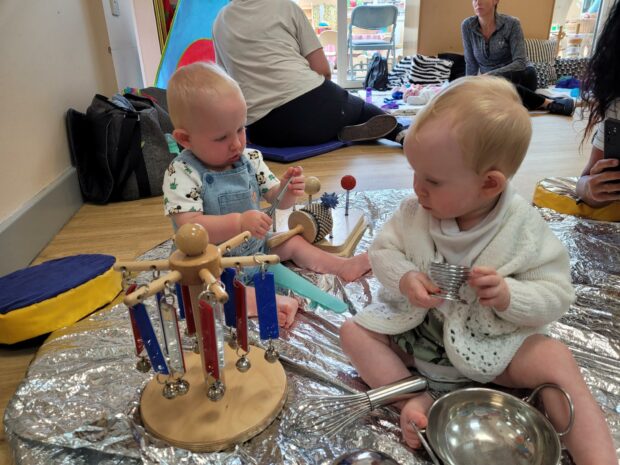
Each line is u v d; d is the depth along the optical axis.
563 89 3.96
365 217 1.41
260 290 0.59
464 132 0.58
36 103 1.48
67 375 0.76
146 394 0.70
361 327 0.73
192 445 0.62
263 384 0.71
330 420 0.66
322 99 2.37
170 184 0.95
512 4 4.34
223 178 0.98
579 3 4.77
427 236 0.69
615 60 1.19
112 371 0.77
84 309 0.95
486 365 0.64
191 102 0.88
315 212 1.16
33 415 0.68
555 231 1.23
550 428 0.56
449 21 4.25
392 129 2.50
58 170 1.61
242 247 0.96
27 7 1.46
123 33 2.51
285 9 2.37
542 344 0.64
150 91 2.39
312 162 2.23
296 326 0.89
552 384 0.60
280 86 2.33
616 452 0.58
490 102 0.60
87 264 1.02
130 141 1.73
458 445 0.59
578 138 2.59
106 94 2.21
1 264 1.13
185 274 0.55
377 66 4.28
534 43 4.30
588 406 0.58
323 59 2.54
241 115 0.93
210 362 0.59
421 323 0.73
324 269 1.09
